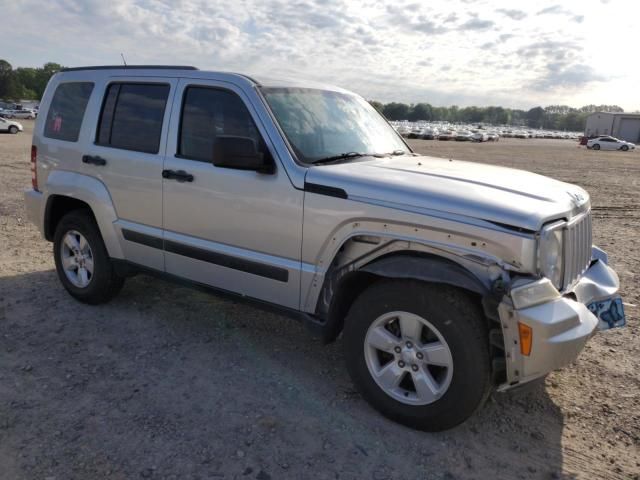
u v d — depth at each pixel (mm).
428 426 3119
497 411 3451
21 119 66438
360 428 3201
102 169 4598
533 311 2826
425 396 3086
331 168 3486
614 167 27203
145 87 4398
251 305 3881
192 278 4180
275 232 3609
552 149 52750
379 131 4578
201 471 2783
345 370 3922
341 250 3420
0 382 3590
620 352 4336
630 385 3814
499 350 2979
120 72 4613
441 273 2910
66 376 3693
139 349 4137
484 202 2949
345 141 4051
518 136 110875
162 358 4004
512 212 2873
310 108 4043
